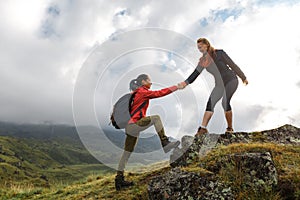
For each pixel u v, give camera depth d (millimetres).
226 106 6270
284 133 7043
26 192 8625
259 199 4594
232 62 6102
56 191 7867
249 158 5070
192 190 4754
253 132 7105
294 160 5410
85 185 7699
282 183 4824
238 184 4840
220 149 5910
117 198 5621
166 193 4828
